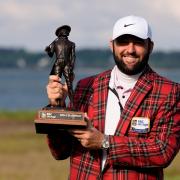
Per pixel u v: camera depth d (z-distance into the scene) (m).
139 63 5.98
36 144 28.56
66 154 6.29
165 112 6.00
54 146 6.20
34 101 99.38
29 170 19.92
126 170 5.92
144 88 6.02
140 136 5.95
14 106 84.81
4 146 27.80
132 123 5.95
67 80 5.85
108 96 6.09
